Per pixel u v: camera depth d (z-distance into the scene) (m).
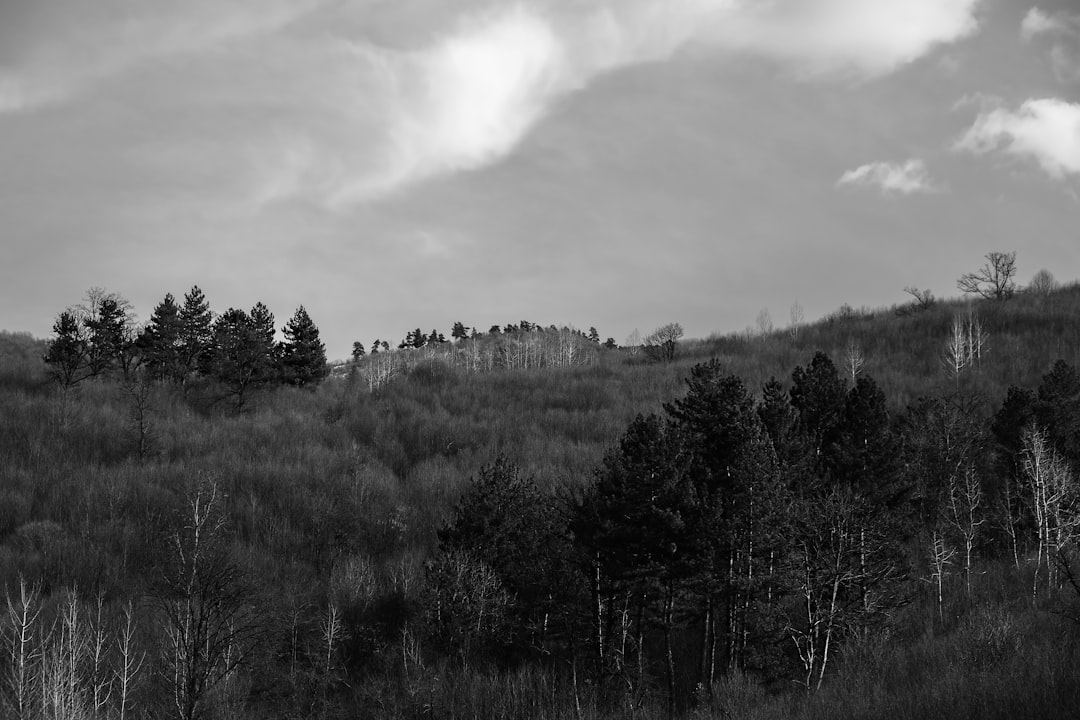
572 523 41.41
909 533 44.75
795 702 29.17
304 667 44.84
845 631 35.28
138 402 80.50
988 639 27.53
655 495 37.94
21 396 85.12
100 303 97.25
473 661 44.62
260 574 53.41
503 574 49.28
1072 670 20.78
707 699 33.28
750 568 36.81
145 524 60.25
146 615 47.06
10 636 37.81
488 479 52.03
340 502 68.50
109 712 33.91
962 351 95.19
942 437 52.91
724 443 41.06
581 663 44.50
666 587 40.12
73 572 52.59
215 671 37.00
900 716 21.61
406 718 38.47
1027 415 54.03
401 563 57.84
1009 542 50.72
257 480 72.31
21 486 66.50
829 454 47.53
